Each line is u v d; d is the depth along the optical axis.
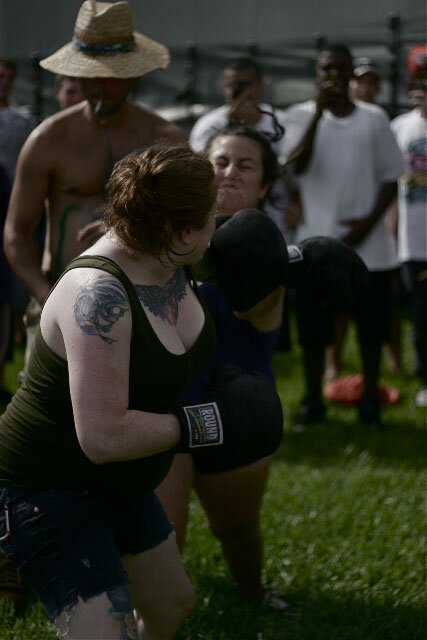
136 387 3.30
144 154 3.30
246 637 4.77
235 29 13.57
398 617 4.93
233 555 4.89
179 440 3.34
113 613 3.29
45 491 3.42
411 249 9.38
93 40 5.41
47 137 5.47
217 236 3.91
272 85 13.34
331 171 8.55
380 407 8.77
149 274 3.40
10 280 8.30
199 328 3.63
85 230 5.25
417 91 9.41
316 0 13.12
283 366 10.75
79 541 3.38
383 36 12.91
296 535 5.87
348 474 7.10
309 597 5.16
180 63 13.89
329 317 8.51
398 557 5.59
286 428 8.59
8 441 3.44
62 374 3.29
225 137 4.69
